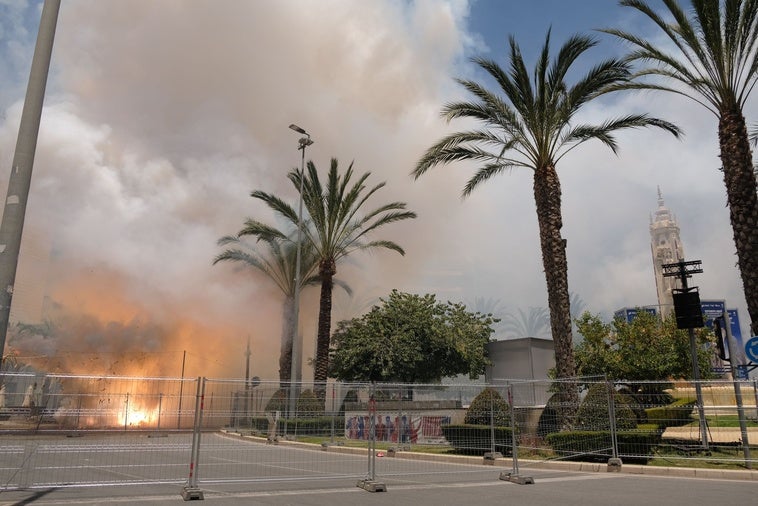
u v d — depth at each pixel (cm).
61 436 972
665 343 2583
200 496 818
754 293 1468
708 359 2652
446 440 1630
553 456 1516
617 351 2655
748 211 1512
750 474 1146
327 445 1698
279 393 1602
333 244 3145
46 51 777
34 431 954
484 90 1983
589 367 2658
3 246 698
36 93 757
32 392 966
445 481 1091
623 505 793
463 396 1748
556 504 798
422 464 1507
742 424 1267
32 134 745
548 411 1680
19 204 718
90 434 996
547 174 1947
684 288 1620
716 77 1623
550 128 1938
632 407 1449
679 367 2566
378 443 1738
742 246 1506
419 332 3700
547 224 1909
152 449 1038
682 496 881
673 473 1217
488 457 1512
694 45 1633
